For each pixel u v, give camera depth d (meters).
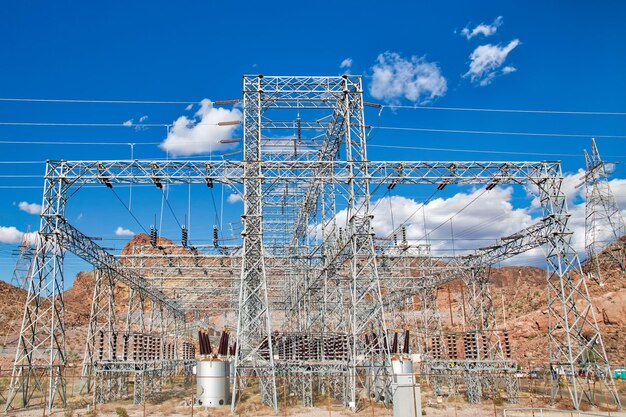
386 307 58.62
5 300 93.75
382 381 30.44
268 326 29.33
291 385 34.31
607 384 30.47
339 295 39.19
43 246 29.55
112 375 32.97
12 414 26.95
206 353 31.84
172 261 46.78
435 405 31.28
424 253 45.19
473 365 33.47
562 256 32.00
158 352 38.91
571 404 30.69
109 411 29.12
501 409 29.62
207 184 30.64
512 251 37.50
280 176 30.59
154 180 29.94
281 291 56.53
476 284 46.38
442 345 39.47
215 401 30.64
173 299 57.00
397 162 30.55
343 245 32.41
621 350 53.22
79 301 121.56
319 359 34.38
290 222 49.94
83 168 29.62
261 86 32.50
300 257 37.94
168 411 28.91
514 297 96.06
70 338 82.38
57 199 29.39
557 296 32.34
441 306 94.44
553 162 31.86
